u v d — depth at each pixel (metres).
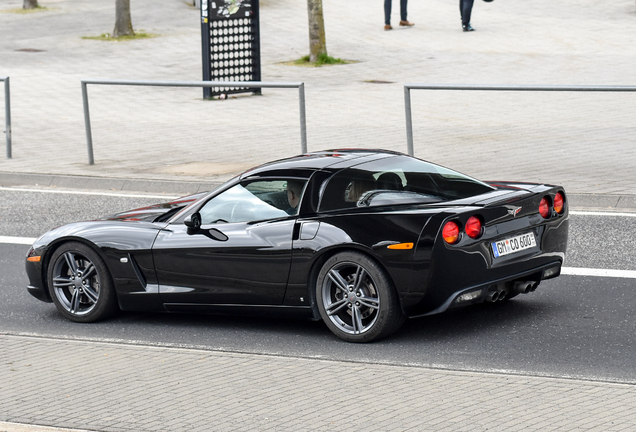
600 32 54.69
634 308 12.67
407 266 10.99
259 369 10.49
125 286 13.07
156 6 68.94
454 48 50.88
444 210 11.10
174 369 10.58
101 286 13.16
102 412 9.21
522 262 11.66
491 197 11.63
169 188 23.22
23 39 57.97
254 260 12.07
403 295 11.10
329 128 30.48
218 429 8.62
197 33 58.69
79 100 38.97
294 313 12.10
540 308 12.88
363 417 8.77
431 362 10.73
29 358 11.21
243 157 26.16
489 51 49.59
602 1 66.56
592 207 19.78
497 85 20.94
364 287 11.48
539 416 8.59
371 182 11.82
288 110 34.84
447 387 9.58
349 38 54.94
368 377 10.05
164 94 40.09
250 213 12.35
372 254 11.20
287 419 8.80
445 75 42.72
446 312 12.84
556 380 9.67
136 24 62.41
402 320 11.46
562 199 12.41
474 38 54.00
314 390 9.65
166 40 56.44
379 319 11.32
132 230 13.09
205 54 38.06
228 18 38.50
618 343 11.16
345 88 40.12
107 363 10.89
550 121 30.81
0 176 25.44
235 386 9.88
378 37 55.12
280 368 10.50
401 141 27.62
